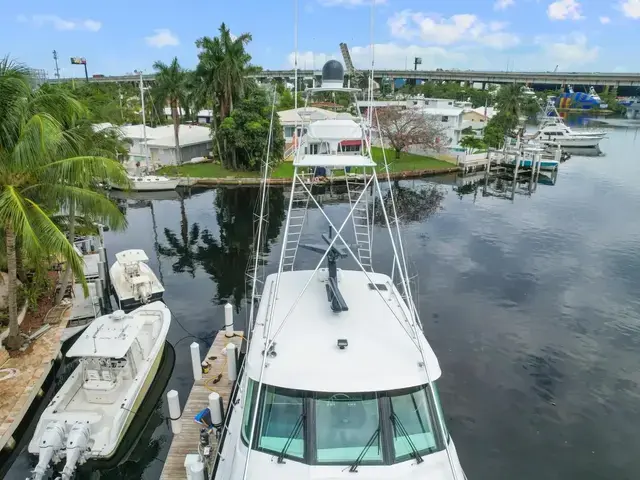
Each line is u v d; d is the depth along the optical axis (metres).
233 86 57.25
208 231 37.50
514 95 79.06
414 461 7.41
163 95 58.41
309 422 7.53
